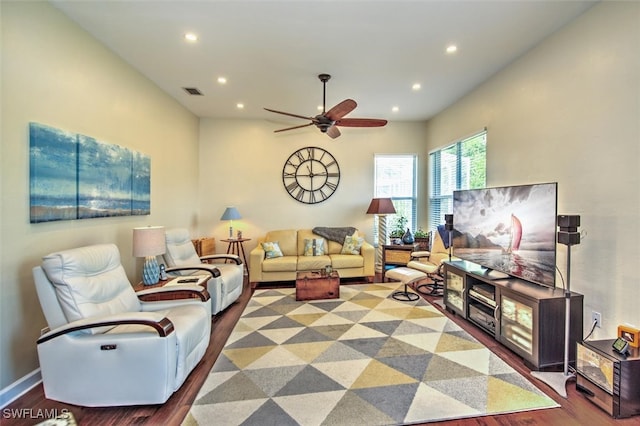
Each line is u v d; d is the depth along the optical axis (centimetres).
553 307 232
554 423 179
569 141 267
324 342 283
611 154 231
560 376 223
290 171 571
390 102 469
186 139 497
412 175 592
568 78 266
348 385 215
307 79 378
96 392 190
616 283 229
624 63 221
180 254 389
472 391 208
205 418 183
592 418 183
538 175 303
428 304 389
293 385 216
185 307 251
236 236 561
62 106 248
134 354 189
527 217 267
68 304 201
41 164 226
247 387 214
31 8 221
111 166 306
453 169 489
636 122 214
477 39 289
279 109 496
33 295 223
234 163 559
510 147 343
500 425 177
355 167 582
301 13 247
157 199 405
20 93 213
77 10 244
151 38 286
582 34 252
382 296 423
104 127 299
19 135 212
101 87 294
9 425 181
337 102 464
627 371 183
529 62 312
